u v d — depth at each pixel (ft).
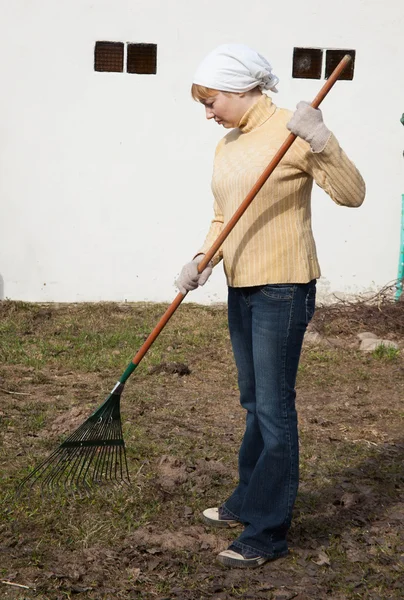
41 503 12.59
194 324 25.52
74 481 13.37
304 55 27.81
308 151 10.26
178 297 11.45
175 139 27.86
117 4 27.09
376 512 13.07
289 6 27.43
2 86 27.17
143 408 17.79
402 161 28.35
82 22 27.09
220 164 11.16
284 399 10.89
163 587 10.59
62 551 11.37
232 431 16.67
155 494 13.20
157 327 11.57
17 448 14.99
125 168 27.89
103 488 13.20
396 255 28.73
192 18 27.30
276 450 10.87
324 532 12.30
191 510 12.72
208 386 19.92
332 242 28.55
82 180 27.81
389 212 28.55
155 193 28.07
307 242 10.85
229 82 10.64
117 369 20.81
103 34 27.20
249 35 27.53
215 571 11.07
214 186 11.27
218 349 23.15
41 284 28.12
